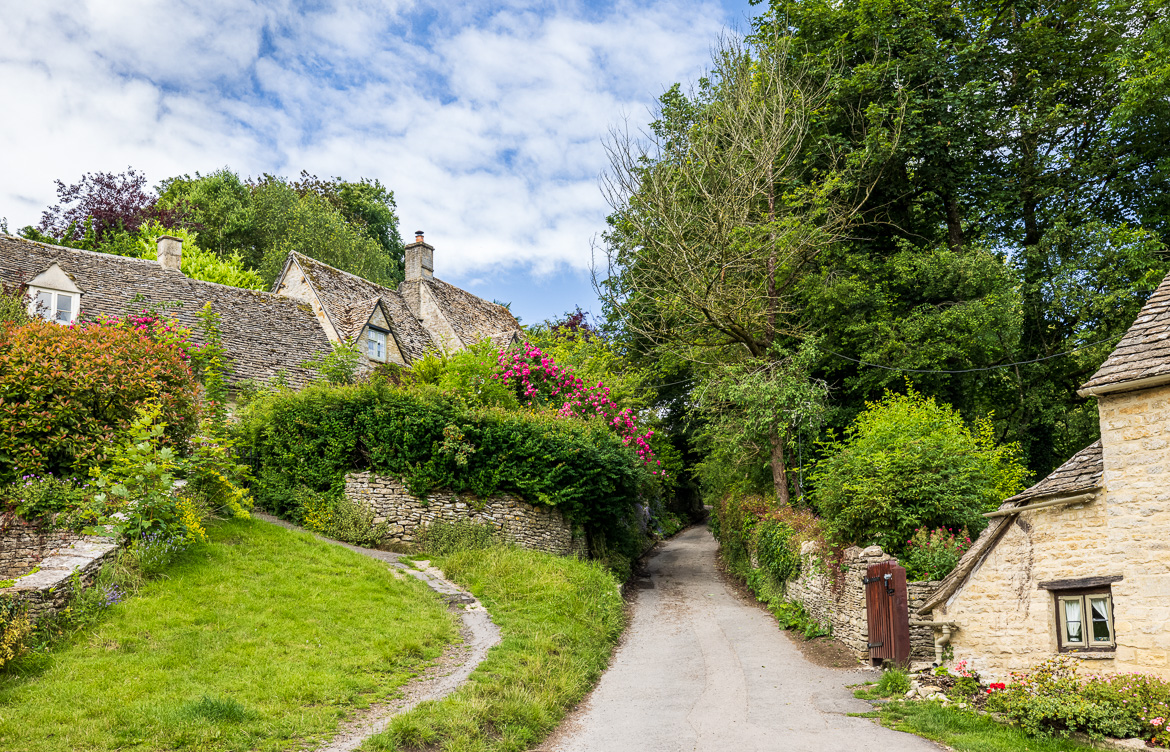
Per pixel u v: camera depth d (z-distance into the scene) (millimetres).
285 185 43250
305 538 14906
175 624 10156
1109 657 9258
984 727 8930
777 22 23594
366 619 11711
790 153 21406
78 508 11805
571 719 9789
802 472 20969
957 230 24047
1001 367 21016
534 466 18703
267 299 25094
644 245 22328
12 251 20547
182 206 39438
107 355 13414
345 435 17844
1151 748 7734
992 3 23141
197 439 14766
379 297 26078
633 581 22078
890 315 20781
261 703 8344
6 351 12828
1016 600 10562
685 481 40562
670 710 10125
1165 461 8930
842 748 8320
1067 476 10148
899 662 11672
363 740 7551
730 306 20078
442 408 18250
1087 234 20391
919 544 13086
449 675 10141
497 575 15344
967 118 21328
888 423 15977
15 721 7238
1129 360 9406
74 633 9438
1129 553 9148
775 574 18281
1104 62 21922
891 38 21984
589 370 25188
